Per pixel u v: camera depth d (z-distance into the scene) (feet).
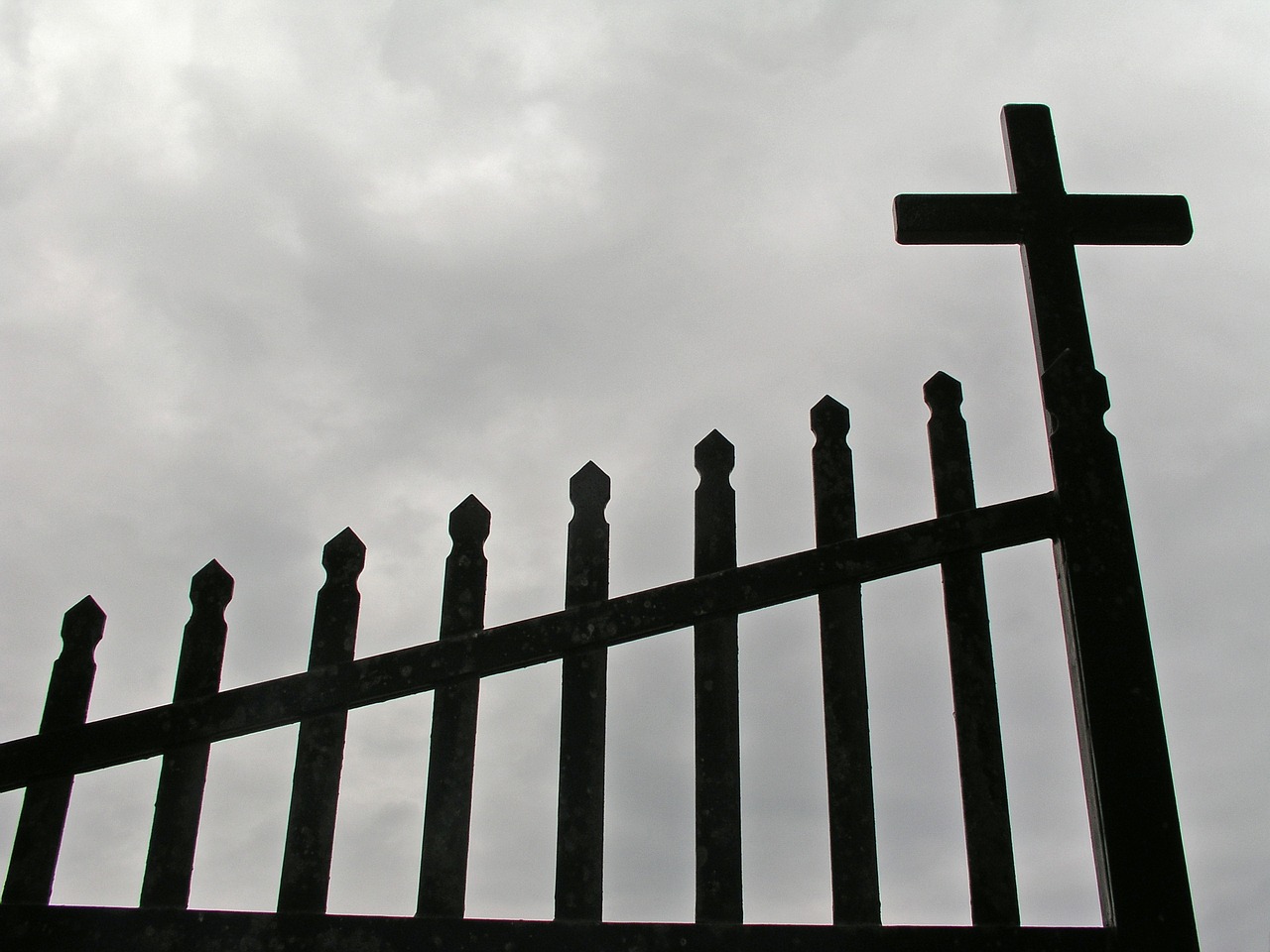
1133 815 8.61
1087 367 10.28
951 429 10.11
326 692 9.14
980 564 9.50
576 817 8.80
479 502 10.03
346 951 8.29
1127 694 8.98
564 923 8.38
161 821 8.81
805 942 8.27
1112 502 9.63
